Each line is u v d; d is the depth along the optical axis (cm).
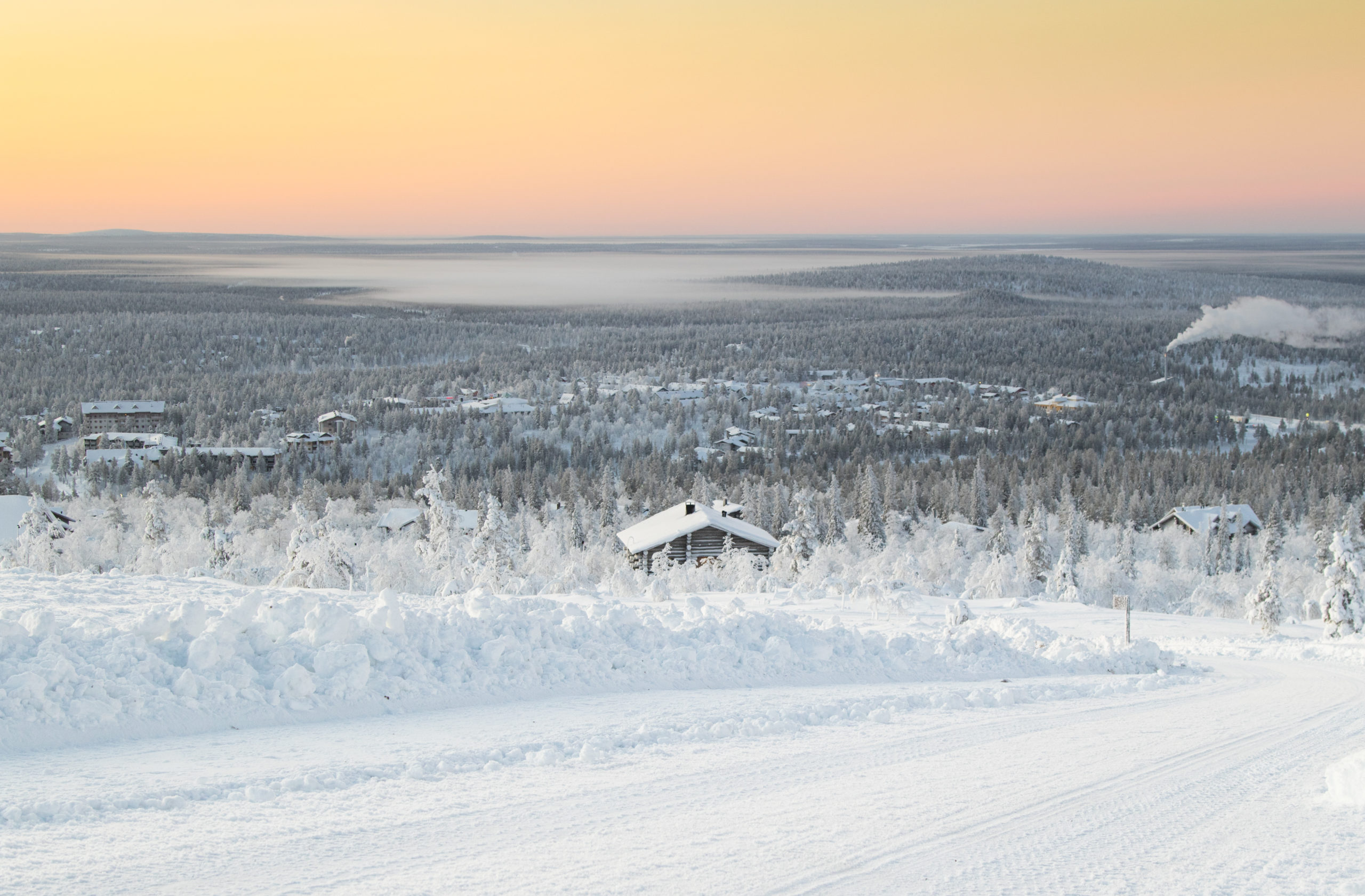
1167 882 695
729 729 1153
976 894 661
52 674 1037
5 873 638
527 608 1684
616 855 719
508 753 1005
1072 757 1091
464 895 630
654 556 5275
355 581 4634
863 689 1538
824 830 793
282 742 1020
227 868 665
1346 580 3516
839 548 6444
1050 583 5312
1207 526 8206
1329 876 709
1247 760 1105
